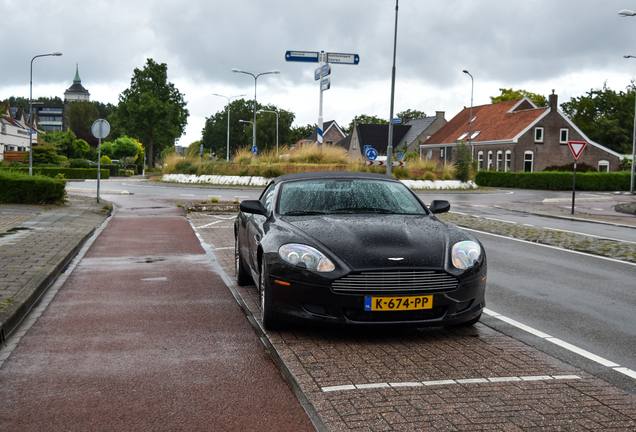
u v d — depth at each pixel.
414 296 4.73
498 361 4.38
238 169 37.81
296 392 3.68
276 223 5.57
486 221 16.34
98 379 3.93
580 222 17.12
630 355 4.61
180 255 9.64
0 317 5.12
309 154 37.00
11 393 3.68
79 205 18.86
